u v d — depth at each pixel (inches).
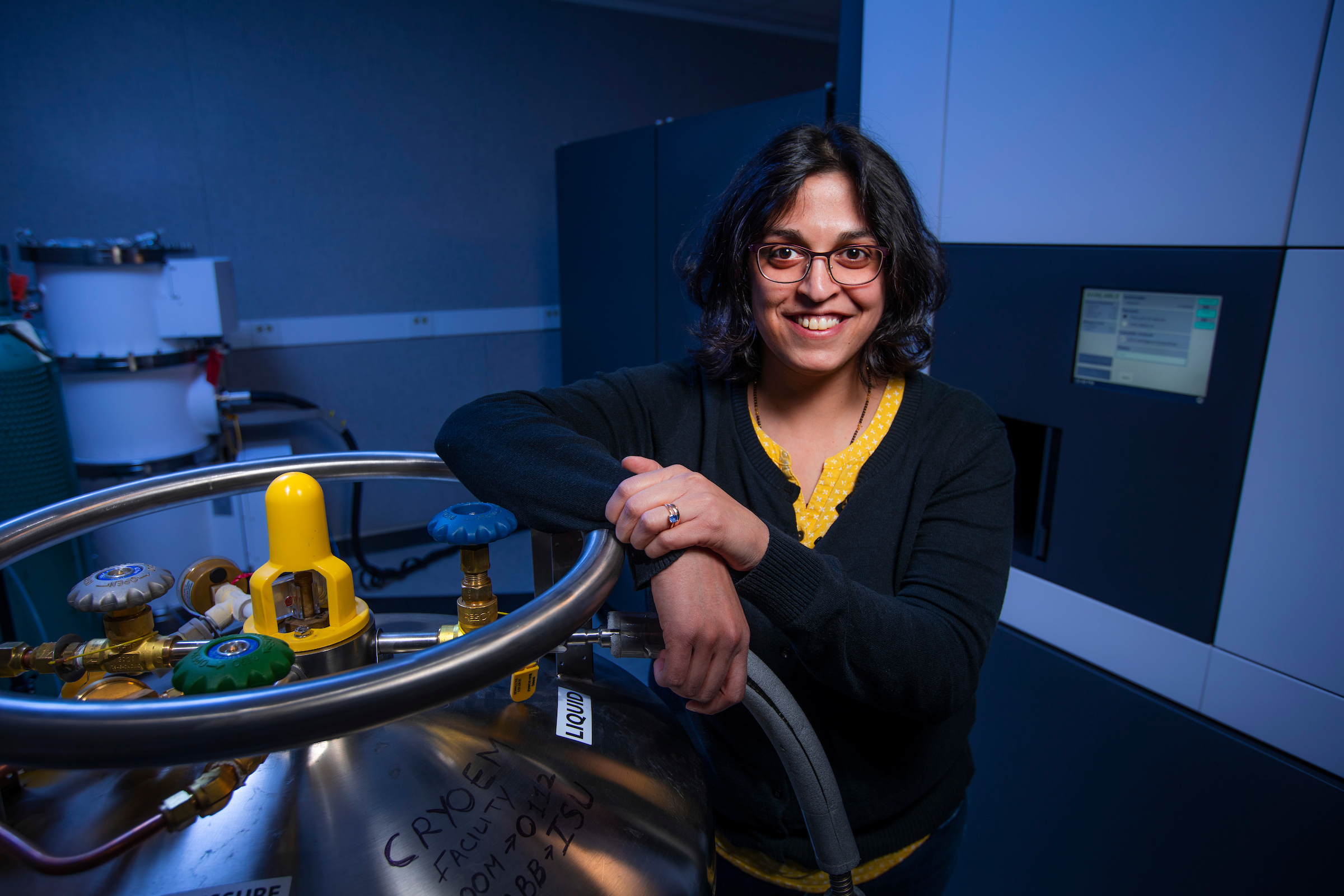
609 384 33.9
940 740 30.8
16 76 87.4
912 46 50.9
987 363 48.9
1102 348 42.4
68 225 92.8
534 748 20.2
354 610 20.6
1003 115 45.5
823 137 28.1
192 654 16.3
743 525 21.4
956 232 49.8
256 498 88.3
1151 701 42.0
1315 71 32.1
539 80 121.4
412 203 115.0
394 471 29.0
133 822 16.7
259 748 12.9
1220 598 38.6
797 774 23.1
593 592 17.6
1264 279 34.9
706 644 20.3
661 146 84.6
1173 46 36.9
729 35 138.9
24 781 17.6
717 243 31.5
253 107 101.2
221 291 80.0
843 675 23.1
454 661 14.4
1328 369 33.3
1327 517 34.1
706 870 20.6
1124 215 40.1
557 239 128.8
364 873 16.4
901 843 30.6
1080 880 46.9
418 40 110.5
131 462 80.9
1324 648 34.9
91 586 20.2
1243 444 36.7
